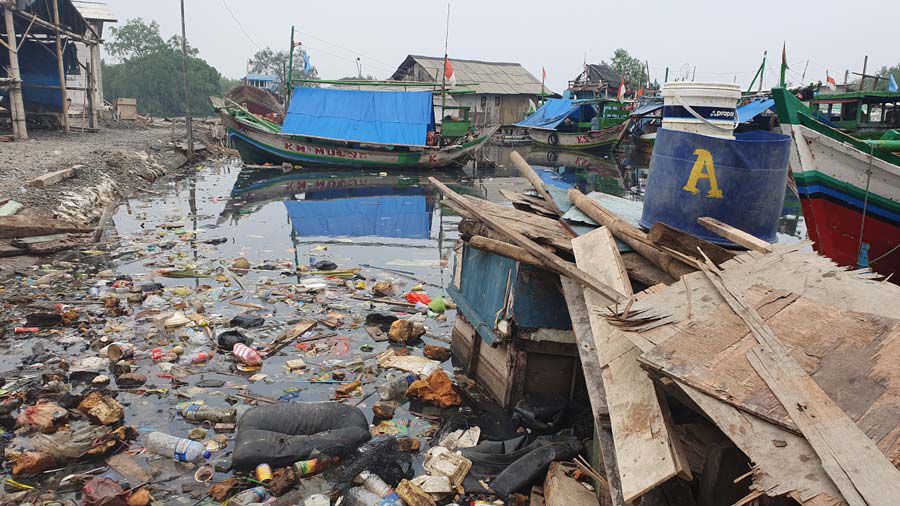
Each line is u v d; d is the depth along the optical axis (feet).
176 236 40.22
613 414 10.52
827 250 31.32
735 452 10.61
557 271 15.80
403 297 29.01
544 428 16.96
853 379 8.20
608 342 12.23
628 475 9.21
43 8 79.97
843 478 6.91
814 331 9.34
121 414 17.01
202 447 15.38
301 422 16.20
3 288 27.30
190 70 253.65
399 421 17.72
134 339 22.39
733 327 9.82
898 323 8.94
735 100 17.30
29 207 38.32
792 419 7.77
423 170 91.20
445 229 47.14
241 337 22.31
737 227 16.85
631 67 200.54
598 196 23.18
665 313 10.71
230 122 86.33
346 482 14.43
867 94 51.72
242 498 13.58
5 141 69.10
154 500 13.78
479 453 15.58
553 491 13.05
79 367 19.80
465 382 20.16
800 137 29.45
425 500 13.52
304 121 89.76
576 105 135.44
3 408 16.83
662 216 17.66
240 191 64.18
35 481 14.24
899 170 27.09
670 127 17.89
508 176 86.63
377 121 89.35
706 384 8.72
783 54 29.32
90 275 30.17
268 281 30.42
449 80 99.96
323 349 22.43
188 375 19.93
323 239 41.98
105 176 54.34
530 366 17.90
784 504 8.11
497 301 18.71
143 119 137.08
